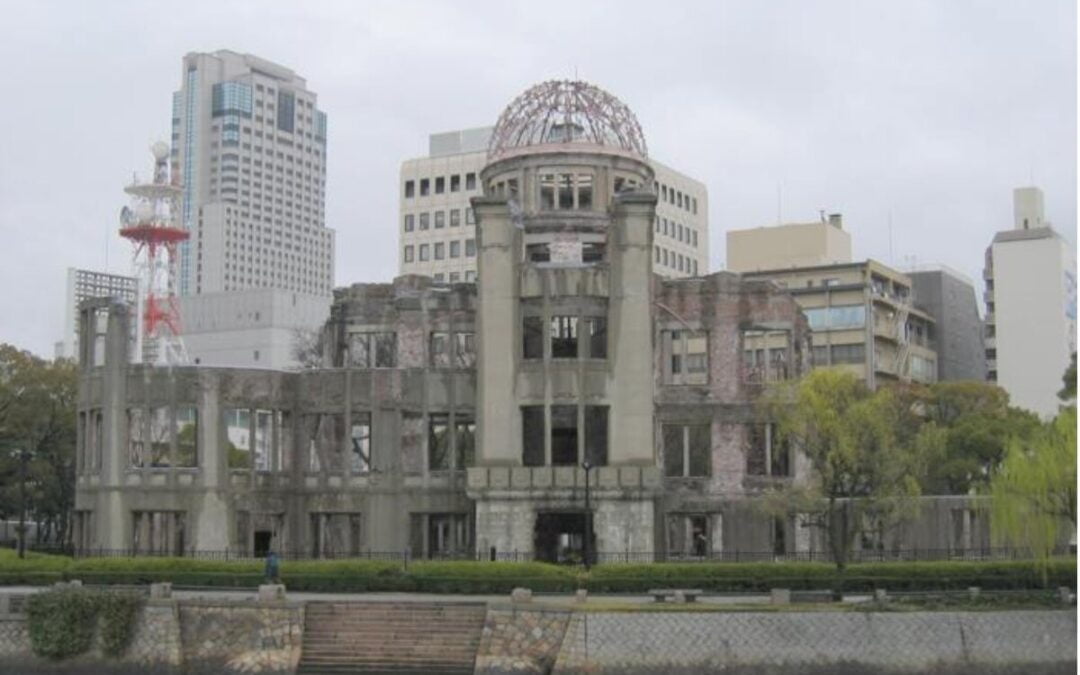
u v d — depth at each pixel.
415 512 77.69
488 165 86.62
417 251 180.25
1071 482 56.47
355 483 78.06
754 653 52.75
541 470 73.00
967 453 98.88
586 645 52.75
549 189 84.50
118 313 78.56
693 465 83.44
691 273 191.50
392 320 89.88
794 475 79.62
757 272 151.25
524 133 86.75
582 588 58.75
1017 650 53.00
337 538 79.94
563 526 77.62
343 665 53.22
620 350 75.00
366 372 78.75
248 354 180.62
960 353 163.38
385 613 55.16
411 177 182.00
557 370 74.75
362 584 62.00
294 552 78.06
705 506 78.81
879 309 145.75
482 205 76.00
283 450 79.31
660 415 79.44
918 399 114.69
